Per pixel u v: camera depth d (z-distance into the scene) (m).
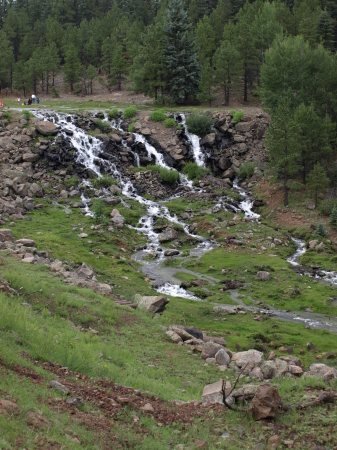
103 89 106.12
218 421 12.84
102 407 12.32
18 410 10.12
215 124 69.81
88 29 129.50
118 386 14.22
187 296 35.69
